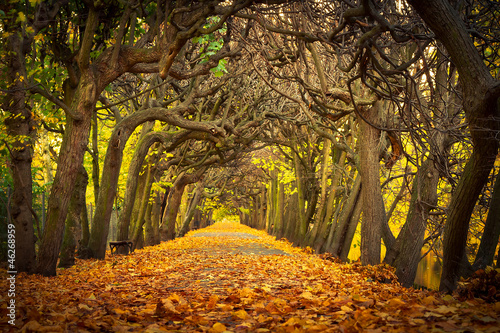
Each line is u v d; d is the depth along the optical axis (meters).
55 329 3.83
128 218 18.08
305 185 24.77
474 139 6.32
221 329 3.87
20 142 9.77
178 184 27.53
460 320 3.67
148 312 4.90
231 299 5.74
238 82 18.66
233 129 17.78
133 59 9.67
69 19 10.30
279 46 10.10
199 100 20.61
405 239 10.79
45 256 9.78
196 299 6.01
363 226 11.93
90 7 8.94
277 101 21.73
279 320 4.33
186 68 15.79
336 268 12.29
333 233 18.31
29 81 9.76
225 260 13.45
